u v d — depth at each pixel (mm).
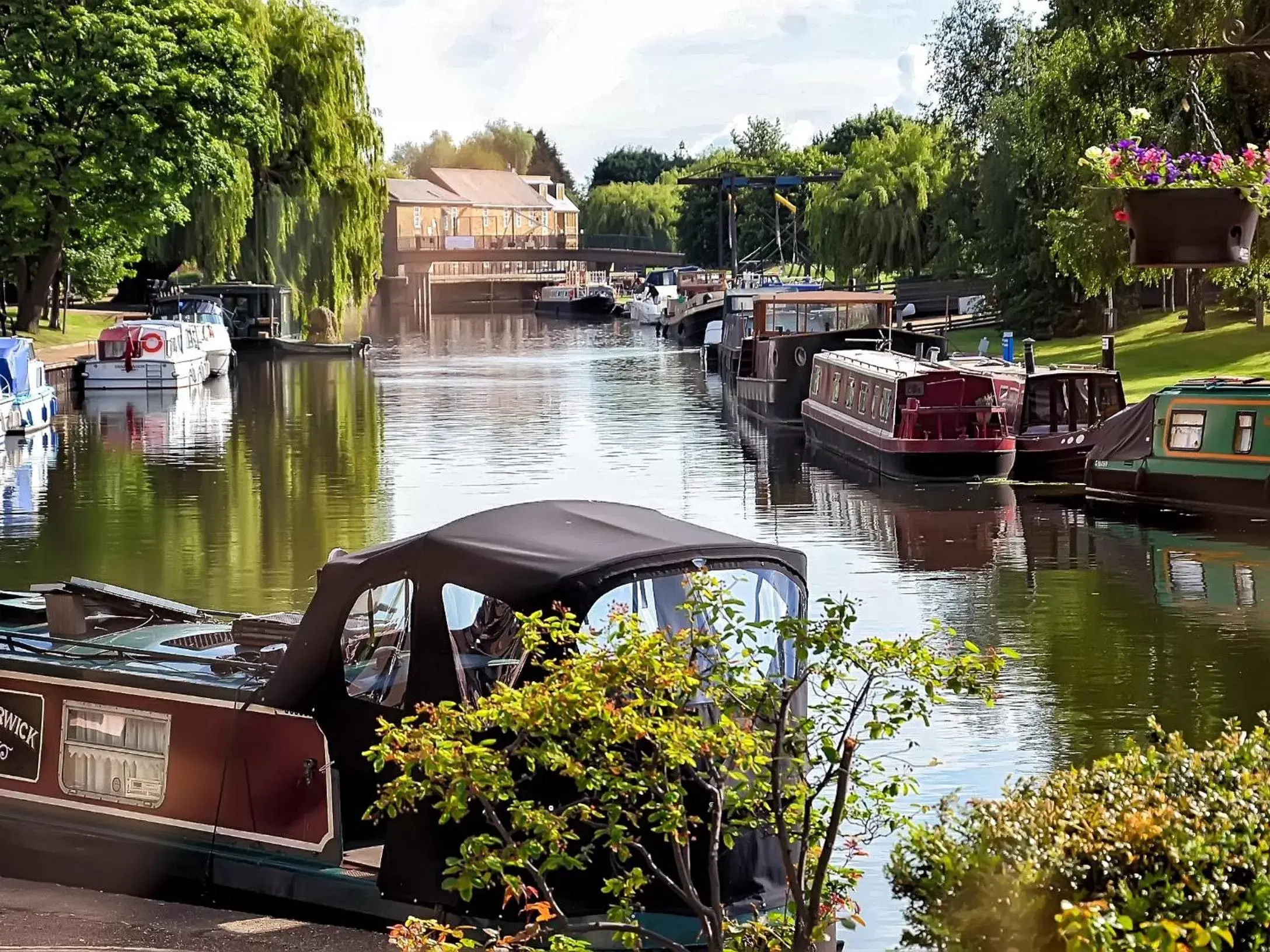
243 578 23797
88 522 29281
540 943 8398
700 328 83938
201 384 59219
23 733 10969
